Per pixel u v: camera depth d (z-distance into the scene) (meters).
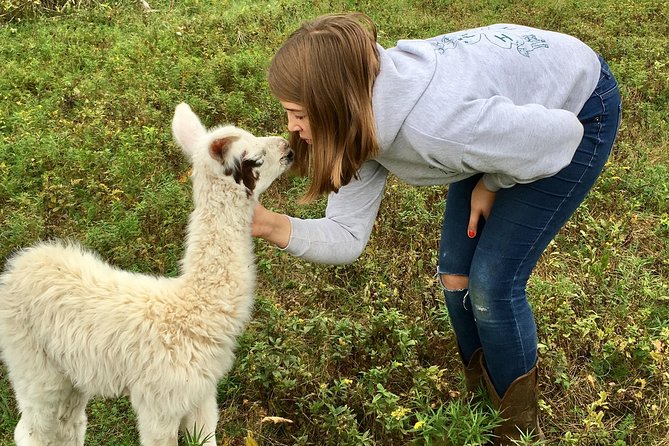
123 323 2.85
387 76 2.42
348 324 4.04
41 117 6.12
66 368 2.96
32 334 2.99
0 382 3.73
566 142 2.54
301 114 2.58
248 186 2.86
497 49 2.59
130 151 5.59
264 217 2.96
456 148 2.42
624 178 5.75
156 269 4.51
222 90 6.80
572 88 2.68
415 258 4.75
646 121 6.69
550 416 3.63
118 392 3.00
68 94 6.68
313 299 4.41
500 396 3.28
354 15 2.53
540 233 2.88
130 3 9.88
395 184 5.54
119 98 6.49
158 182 5.38
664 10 9.65
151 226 4.83
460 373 3.88
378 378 3.69
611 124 2.82
